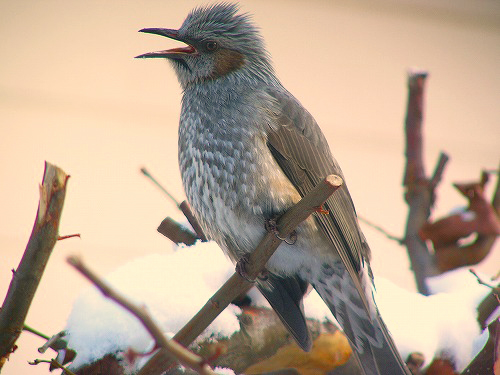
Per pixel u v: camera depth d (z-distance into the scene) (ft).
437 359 20.36
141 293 19.11
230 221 21.97
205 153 22.63
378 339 20.53
